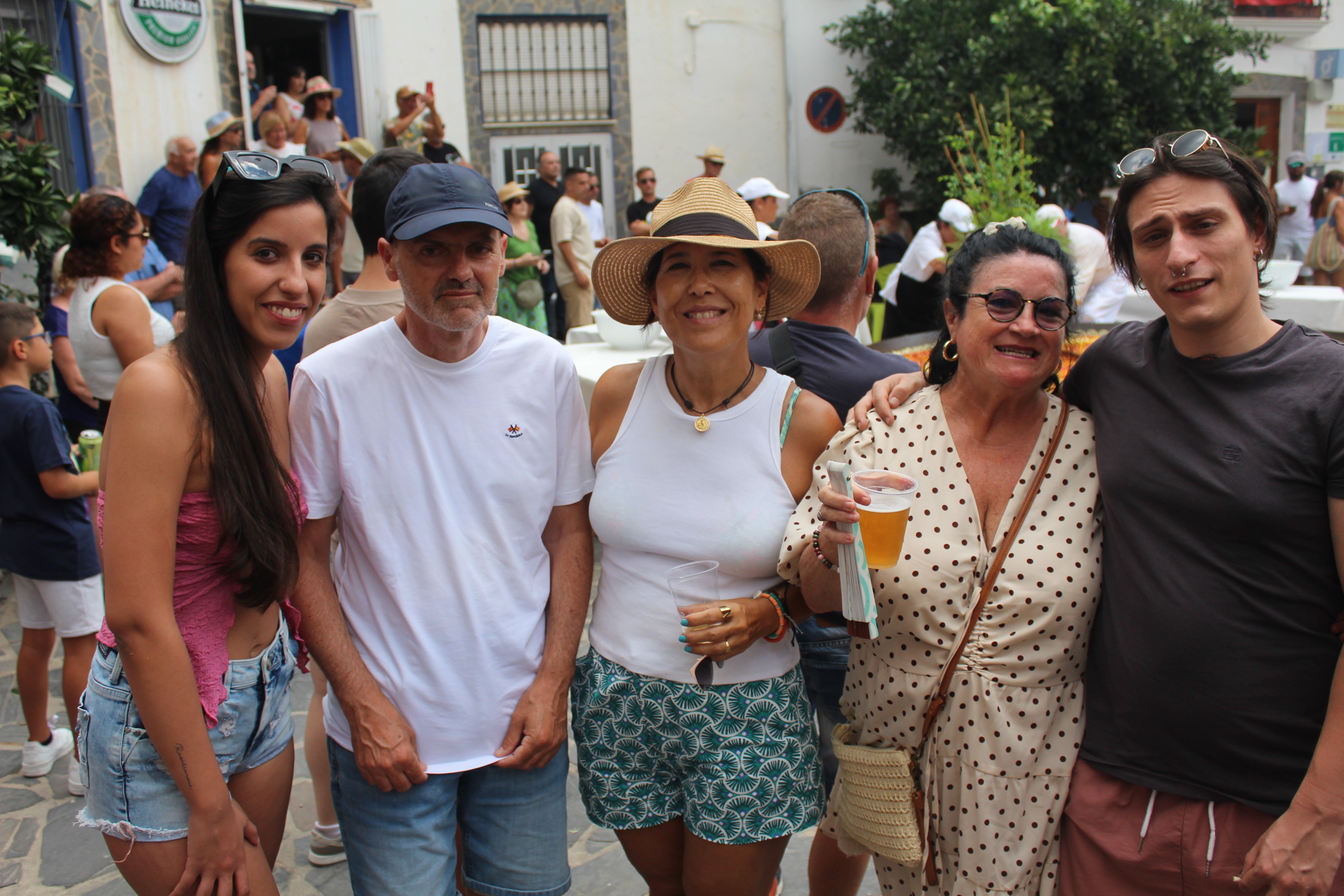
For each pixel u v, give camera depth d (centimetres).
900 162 1244
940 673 186
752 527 195
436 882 197
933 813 190
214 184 167
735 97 1176
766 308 220
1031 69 1055
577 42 1095
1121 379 181
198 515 168
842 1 1188
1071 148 1089
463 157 1055
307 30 985
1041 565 180
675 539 197
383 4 977
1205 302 160
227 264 168
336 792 205
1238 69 1369
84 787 179
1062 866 187
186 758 167
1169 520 167
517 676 204
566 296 909
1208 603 163
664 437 202
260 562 171
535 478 202
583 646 411
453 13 1023
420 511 194
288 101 852
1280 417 157
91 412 445
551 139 1105
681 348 196
